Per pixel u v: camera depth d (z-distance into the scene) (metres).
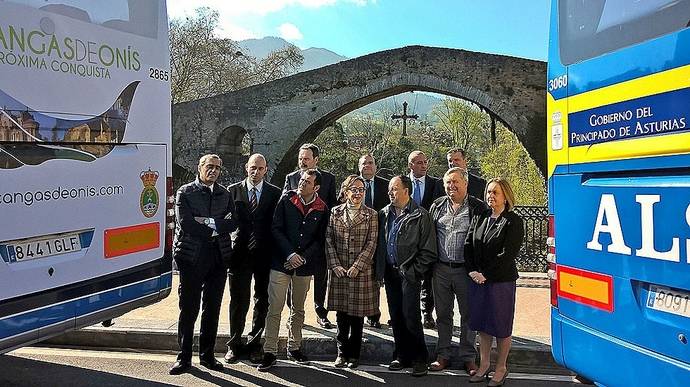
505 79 26.14
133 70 4.55
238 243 5.76
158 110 4.82
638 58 3.11
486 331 5.08
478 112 46.88
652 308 3.04
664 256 2.95
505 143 32.56
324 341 6.06
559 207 3.78
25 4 3.67
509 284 5.05
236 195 5.83
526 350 5.70
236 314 5.82
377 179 6.97
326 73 28.66
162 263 4.88
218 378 5.34
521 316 6.90
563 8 3.75
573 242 3.63
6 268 3.58
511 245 4.97
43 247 3.82
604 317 3.37
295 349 5.80
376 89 27.92
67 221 3.98
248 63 49.84
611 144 3.30
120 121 4.43
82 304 4.11
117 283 4.41
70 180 4.00
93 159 4.18
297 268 5.59
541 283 8.75
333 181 6.71
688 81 2.81
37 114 3.75
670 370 2.92
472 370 5.42
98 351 6.23
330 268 5.52
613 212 3.29
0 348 3.56
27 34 3.68
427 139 51.41
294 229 5.61
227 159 31.55
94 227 4.20
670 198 2.92
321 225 5.67
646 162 3.06
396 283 5.48
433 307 6.50
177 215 5.29
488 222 5.07
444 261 5.45
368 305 5.52
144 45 4.67
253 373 5.49
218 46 44.78
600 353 3.40
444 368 5.60
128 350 6.29
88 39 4.13
